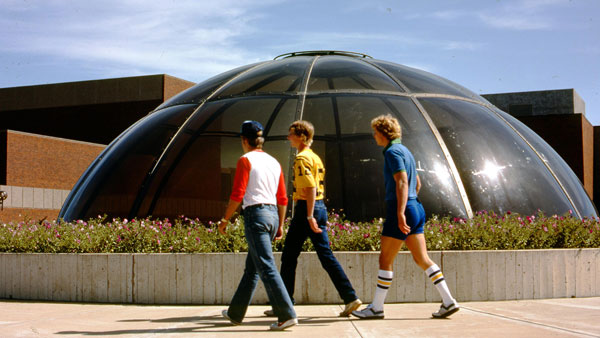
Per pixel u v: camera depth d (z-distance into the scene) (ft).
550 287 24.22
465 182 33.30
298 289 23.44
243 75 41.39
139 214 33.86
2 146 100.53
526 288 23.95
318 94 36.81
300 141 19.38
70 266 25.16
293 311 16.98
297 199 19.06
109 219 34.30
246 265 18.03
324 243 19.12
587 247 27.02
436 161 33.63
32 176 104.73
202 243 25.52
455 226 26.78
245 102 37.11
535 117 128.88
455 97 39.91
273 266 17.07
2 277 26.20
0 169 100.48
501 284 23.73
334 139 34.27
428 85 40.32
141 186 34.88
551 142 127.54
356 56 47.34
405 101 37.04
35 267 25.70
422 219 18.40
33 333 16.94
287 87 37.81
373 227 26.09
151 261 24.27
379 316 18.81
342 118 35.27
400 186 17.57
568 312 20.03
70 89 147.95
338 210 32.24
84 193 37.24
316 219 18.97
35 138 105.70
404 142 34.01
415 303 23.25
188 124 37.19
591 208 38.96
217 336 16.17
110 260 24.68
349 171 33.22
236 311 17.90
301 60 42.88
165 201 33.91
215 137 35.45
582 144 125.39
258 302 23.32
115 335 16.53
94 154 118.32
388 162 17.90
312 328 17.26
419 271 23.50
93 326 18.13
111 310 22.04
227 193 33.50
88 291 24.84
